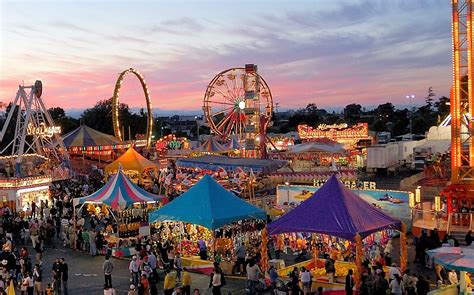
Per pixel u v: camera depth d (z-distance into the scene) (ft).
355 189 102.37
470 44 93.04
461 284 55.16
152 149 233.14
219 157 149.38
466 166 91.76
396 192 97.91
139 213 103.40
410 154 201.46
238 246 80.28
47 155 167.12
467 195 88.53
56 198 126.31
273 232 67.67
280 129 495.41
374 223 65.05
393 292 56.70
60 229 104.32
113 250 88.53
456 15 93.81
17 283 72.23
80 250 93.56
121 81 217.56
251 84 192.44
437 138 200.64
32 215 112.47
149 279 67.56
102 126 370.94
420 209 93.76
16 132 159.53
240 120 199.11
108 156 214.28
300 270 67.10
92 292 68.69
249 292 64.18
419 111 591.78
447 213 90.02
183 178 148.46
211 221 73.36
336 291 63.36
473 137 92.12
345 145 232.12
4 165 143.02
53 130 162.71
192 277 74.43
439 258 52.01
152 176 162.71
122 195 92.68
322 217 65.36
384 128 438.81
